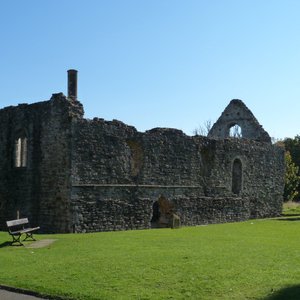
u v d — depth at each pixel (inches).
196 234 978.1
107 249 711.7
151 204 1214.9
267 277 510.0
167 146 1278.3
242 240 858.8
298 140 3235.7
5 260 614.9
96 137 1103.6
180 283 480.1
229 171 1498.5
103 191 1105.4
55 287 465.1
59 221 1061.8
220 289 457.4
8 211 1197.7
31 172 1139.9
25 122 1171.3
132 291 449.7
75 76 1132.5
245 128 1764.3
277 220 1526.8
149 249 713.6
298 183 2699.3
